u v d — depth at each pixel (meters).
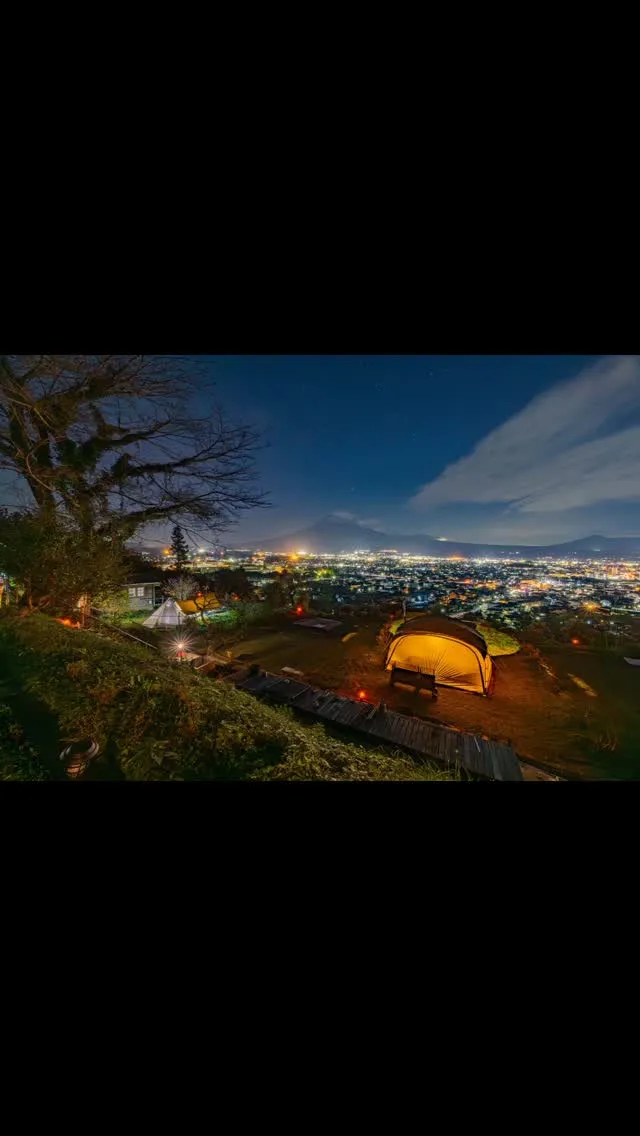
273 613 16.61
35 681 4.66
